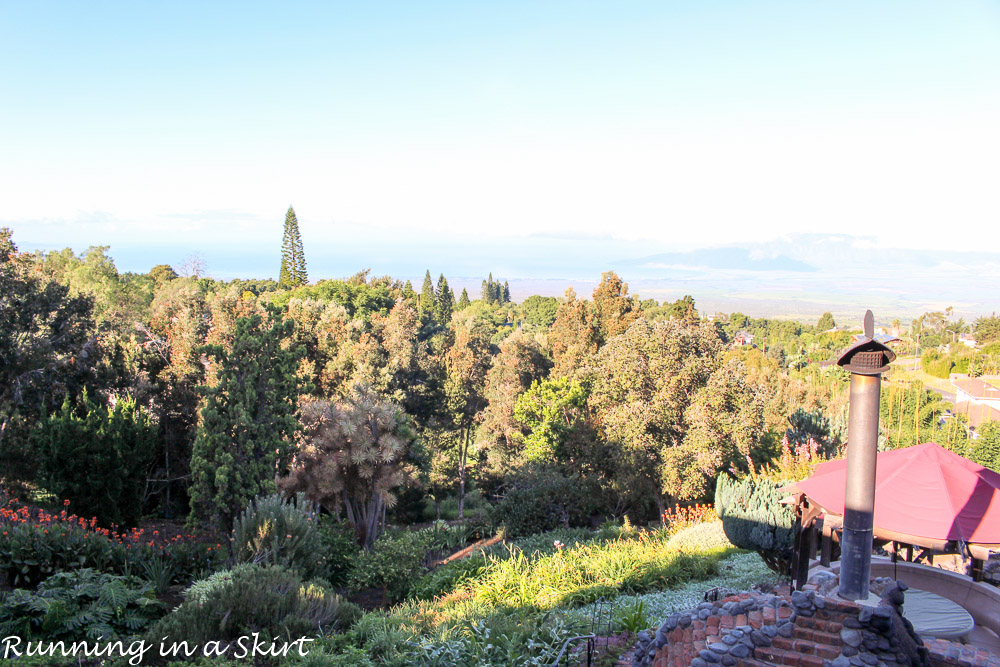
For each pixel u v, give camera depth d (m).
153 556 13.75
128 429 20.69
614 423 27.44
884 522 6.30
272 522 14.48
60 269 57.12
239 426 19.64
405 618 10.60
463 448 44.62
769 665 5.05
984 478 6.57
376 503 22.50
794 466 17.03
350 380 39.12
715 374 25.56
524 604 10.92
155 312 46.31
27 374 26.64
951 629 6.38
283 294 83.38
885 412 38.81
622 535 17.72
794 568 8.08
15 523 13.30
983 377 80.44
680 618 6.07
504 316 144.00
